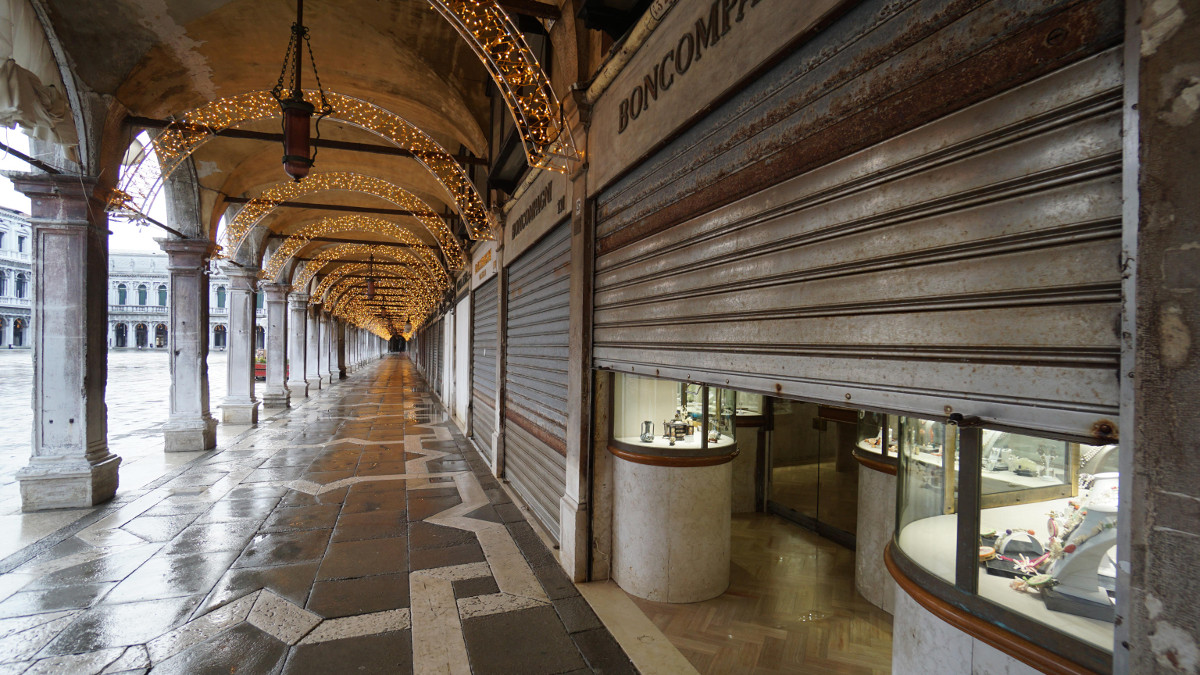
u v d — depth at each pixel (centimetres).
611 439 400
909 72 153
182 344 901
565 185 451
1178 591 85
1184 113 85
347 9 579
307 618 342
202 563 429
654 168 314
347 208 1111
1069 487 157
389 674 285
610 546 403
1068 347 112
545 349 522
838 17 178
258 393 2042
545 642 315
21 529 509
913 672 184
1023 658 145
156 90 630
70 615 345
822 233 187
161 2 539
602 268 392
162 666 291
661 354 305
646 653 300
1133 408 93
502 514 559
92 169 584
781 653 300
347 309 2969
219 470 761
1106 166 105
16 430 1073
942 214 143
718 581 369
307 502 603
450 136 887
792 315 202
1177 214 86
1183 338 85
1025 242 122
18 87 476
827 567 415
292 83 671
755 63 213
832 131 182
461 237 1084
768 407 544
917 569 186
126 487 668
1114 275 104
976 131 133
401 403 1678
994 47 129
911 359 152
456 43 627
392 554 450
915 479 208
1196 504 83
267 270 1296
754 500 550
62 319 588
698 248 268
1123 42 102
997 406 127
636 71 323
